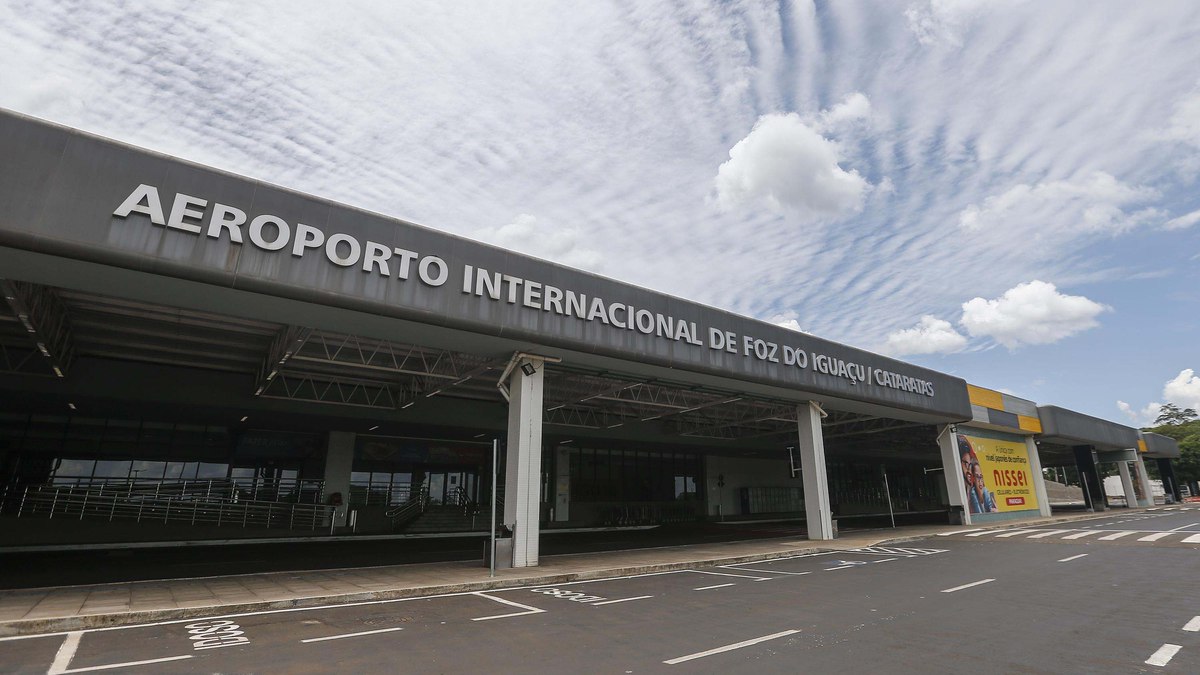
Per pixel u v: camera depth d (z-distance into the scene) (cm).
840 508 5412
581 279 1691
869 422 3597
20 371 1900
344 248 1281
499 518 3316
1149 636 789
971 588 1207
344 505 2922
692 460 4525
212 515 2594
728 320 2102
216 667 675
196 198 1124
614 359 1753
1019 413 3944
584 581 1395
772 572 1534
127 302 1517
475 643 782
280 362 1781
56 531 2136
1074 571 1419
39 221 982
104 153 1056
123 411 2323
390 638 811
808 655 712
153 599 1057
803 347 2386
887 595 1143
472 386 2528
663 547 2241
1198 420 10319
